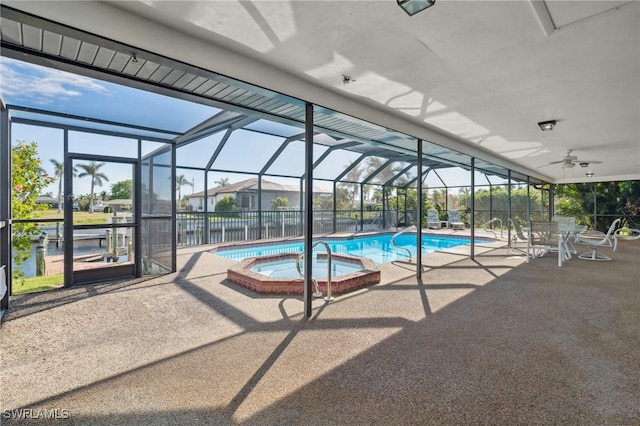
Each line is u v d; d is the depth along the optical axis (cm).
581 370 227
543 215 1286
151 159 554
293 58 273
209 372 226
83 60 255
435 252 793
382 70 296
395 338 281
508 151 712
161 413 183
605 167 995
